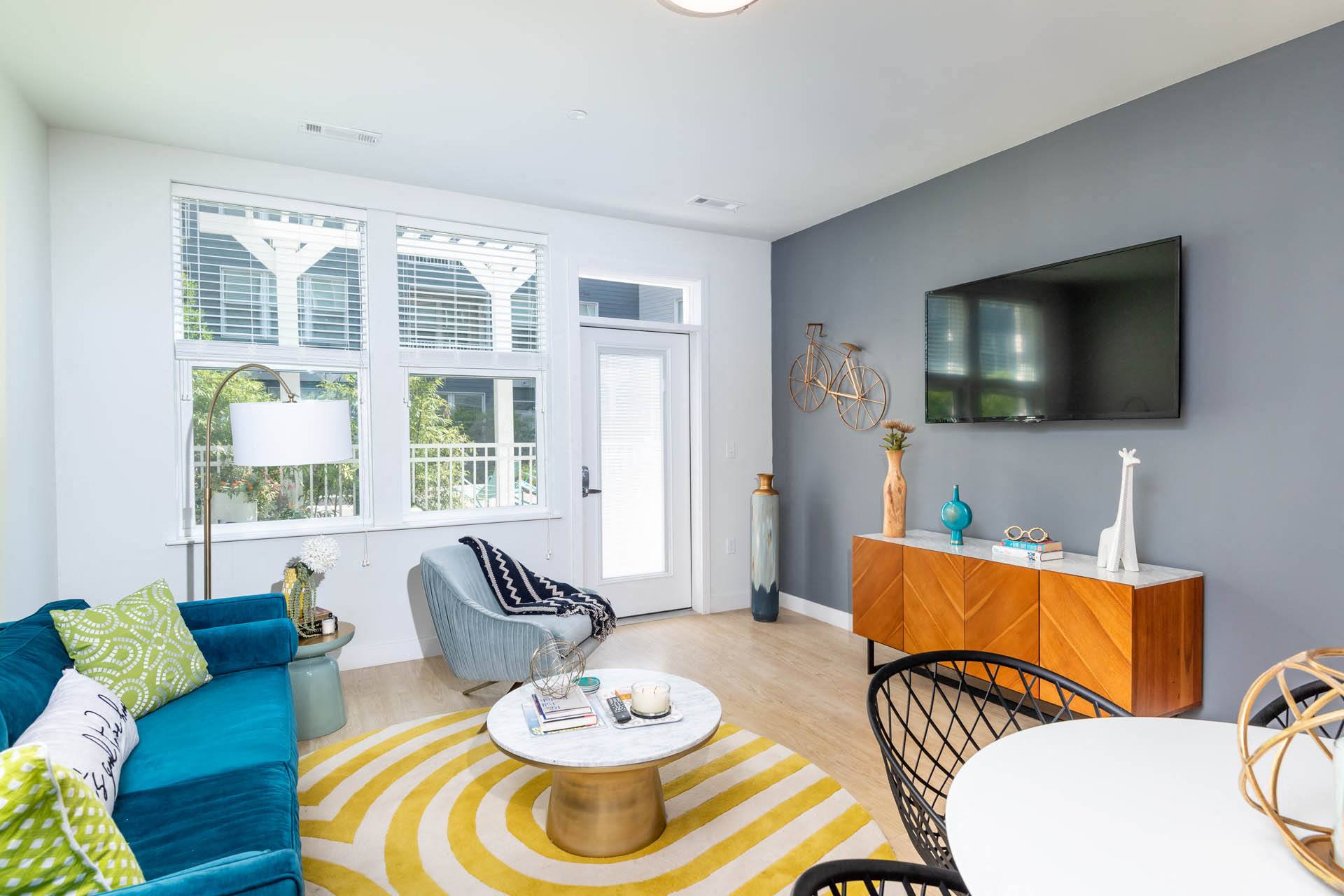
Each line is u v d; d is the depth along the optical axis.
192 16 2.23
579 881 1.93
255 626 2.57
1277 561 2.50
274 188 3.47
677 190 3.90
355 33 2.34
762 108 2.92
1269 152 2.50
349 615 3.65
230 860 1.18
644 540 4.72
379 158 3.43
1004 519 3.46
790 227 4.63
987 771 1.13
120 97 2.77
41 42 2.37
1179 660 2.61
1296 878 0.85
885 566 3.52
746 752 2.67
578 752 1.96
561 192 3.93
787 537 4.89
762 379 4.98
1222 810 1.01
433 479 3.94
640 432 4.68
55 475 3.04
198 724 2.05
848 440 4.36
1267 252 2.50
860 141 3.27
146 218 3.21
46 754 1.00
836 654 3.88
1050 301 3.10
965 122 3.08
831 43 2.42
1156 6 2.21
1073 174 3.11
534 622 3.01
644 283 4.68
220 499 3.44
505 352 4.08
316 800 2.35
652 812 2.12
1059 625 2.72
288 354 3.54
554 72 2.62
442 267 3.94
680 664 3.72
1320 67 2.37
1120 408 2.86
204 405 3.40
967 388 3.49
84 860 1.05
